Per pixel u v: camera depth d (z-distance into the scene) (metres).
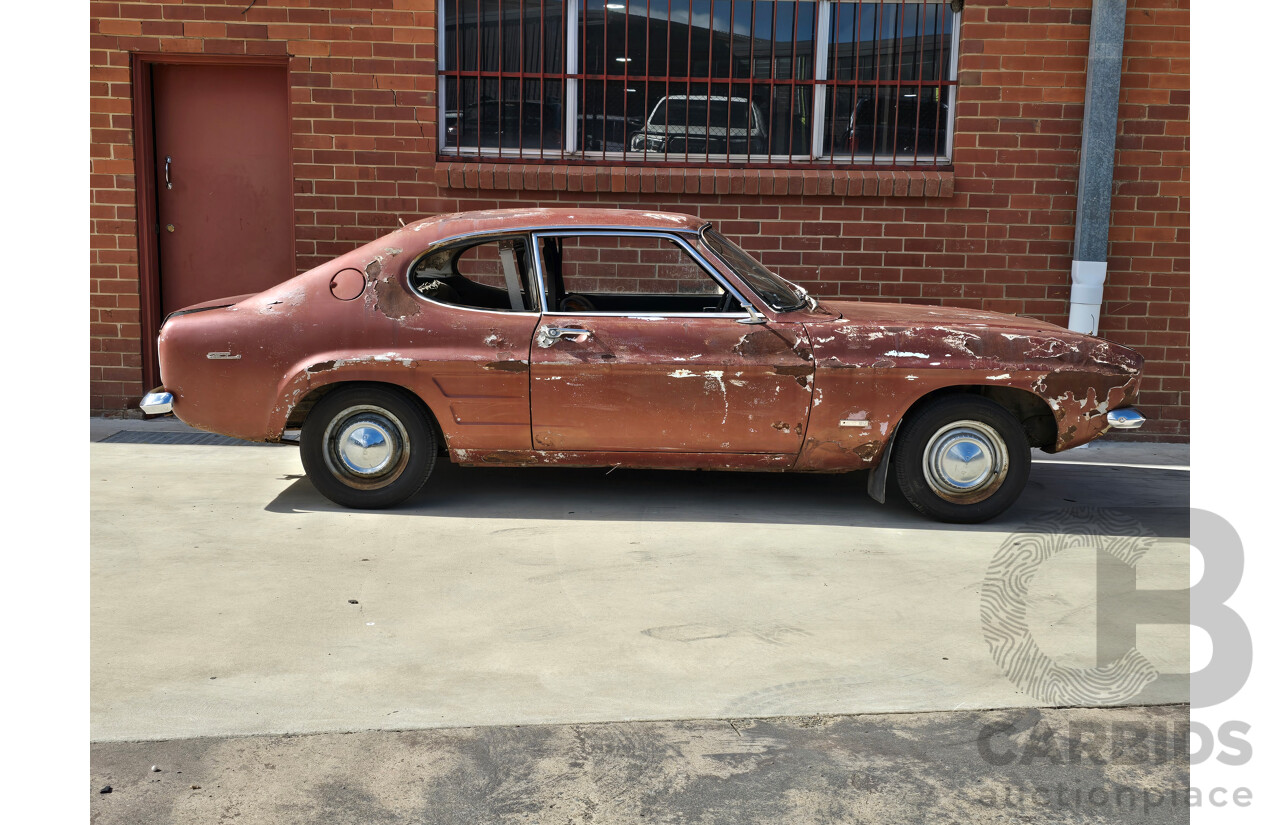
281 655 3.79
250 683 3.56
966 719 3.38
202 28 7.51
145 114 7.68
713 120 7.89
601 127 7.86
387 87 7.60
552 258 5.59
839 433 5.41
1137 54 7.66
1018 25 7.62
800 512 5.74
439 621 4.12
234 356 5.41
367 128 7.64
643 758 3.10
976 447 5.44
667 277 5.62
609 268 5.65
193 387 5.46
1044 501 6.11
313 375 5.39
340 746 3.15
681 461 5.48
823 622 4.17
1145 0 7.58
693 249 5.57
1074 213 7.82
